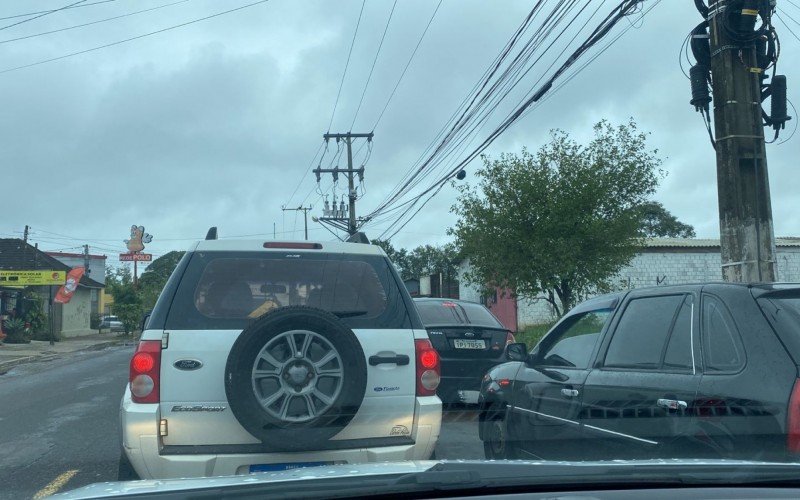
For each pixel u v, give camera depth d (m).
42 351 28.23
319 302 5.14
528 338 20.64
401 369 4.98
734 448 4.18
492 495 2.46
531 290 17.31
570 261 16.45
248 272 5.13
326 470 2.88
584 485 2.60
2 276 34.12
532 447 6.12
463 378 9.29
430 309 9.93
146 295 46.53
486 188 17.56
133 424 4.57
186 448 4.63
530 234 17.08
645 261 26.31
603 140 17.31
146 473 4.57
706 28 9.68
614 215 17.00
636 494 2.36
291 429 4.54
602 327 5.65
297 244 5.29
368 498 2.60
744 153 9.08
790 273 27.81
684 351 4.76
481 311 10.28
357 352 4.67
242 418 4.49
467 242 17.62
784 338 4.20
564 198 16.77
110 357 24.06
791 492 2.38
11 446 8.42
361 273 5.27
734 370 4.34
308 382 4.58
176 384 4.66
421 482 2.60
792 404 3.97
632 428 4.92
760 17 9.38
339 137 35.34
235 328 4.81
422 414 4.93
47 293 39.88
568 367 5.88
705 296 4.78
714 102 9.32
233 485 2.64
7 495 6.26
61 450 8.12
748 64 9.17
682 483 2.61
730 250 9.03
